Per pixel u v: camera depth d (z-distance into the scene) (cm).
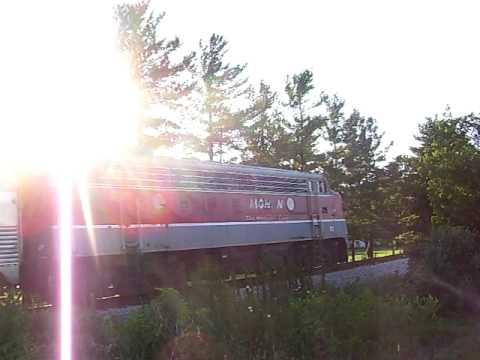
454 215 1299
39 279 1466
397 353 680
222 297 657
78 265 1520
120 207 1639
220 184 1975
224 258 1945
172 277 1747
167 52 3231
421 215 1892
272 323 629
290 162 3416
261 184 2156
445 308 1009
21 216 1466
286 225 2219
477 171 1273
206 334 618
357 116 3756
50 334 767
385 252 4291
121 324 685
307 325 637
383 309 684
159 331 621
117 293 1619
